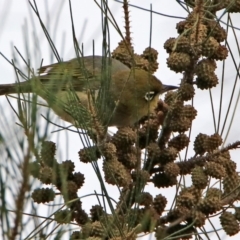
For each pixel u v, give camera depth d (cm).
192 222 571
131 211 549
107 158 579
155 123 662
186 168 640
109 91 561
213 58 652
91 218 598
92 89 562
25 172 368
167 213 606
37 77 434
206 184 598
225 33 657
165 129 654
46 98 473
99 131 559
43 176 519
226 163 614
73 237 529
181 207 595
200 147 642
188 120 650
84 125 537
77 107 533
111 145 571
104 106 561
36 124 384
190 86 651
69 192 579
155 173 650
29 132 378
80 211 592
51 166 523
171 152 630
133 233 501
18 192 370
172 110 650
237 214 592
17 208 370
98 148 562
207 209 582
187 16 664
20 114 391
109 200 523
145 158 598
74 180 607
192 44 638
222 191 614
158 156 635
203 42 633
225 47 648
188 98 652
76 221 594
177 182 647
